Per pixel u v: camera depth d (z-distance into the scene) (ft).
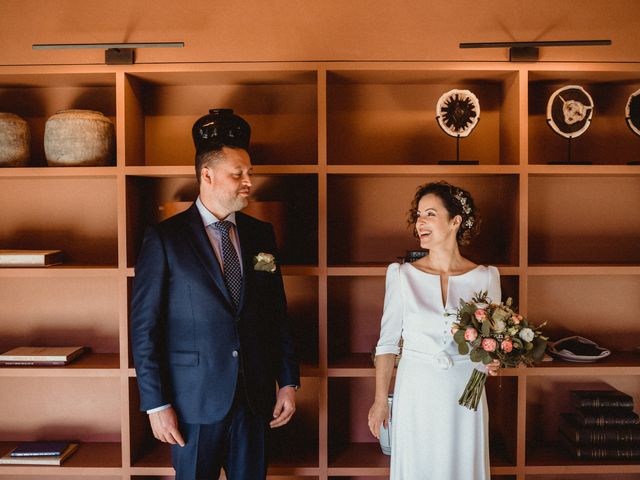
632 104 7.97
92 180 8.80
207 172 6.45
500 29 7.75
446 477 6.20
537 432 8.90
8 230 8.82
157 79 8.22
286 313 7.07
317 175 8.34
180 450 6.37
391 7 7.75
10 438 8.87
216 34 7.73
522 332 5.59
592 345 8.18
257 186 8.85
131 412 7.82
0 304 8.85
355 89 8.79
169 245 6.30
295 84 8.74
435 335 6.33
